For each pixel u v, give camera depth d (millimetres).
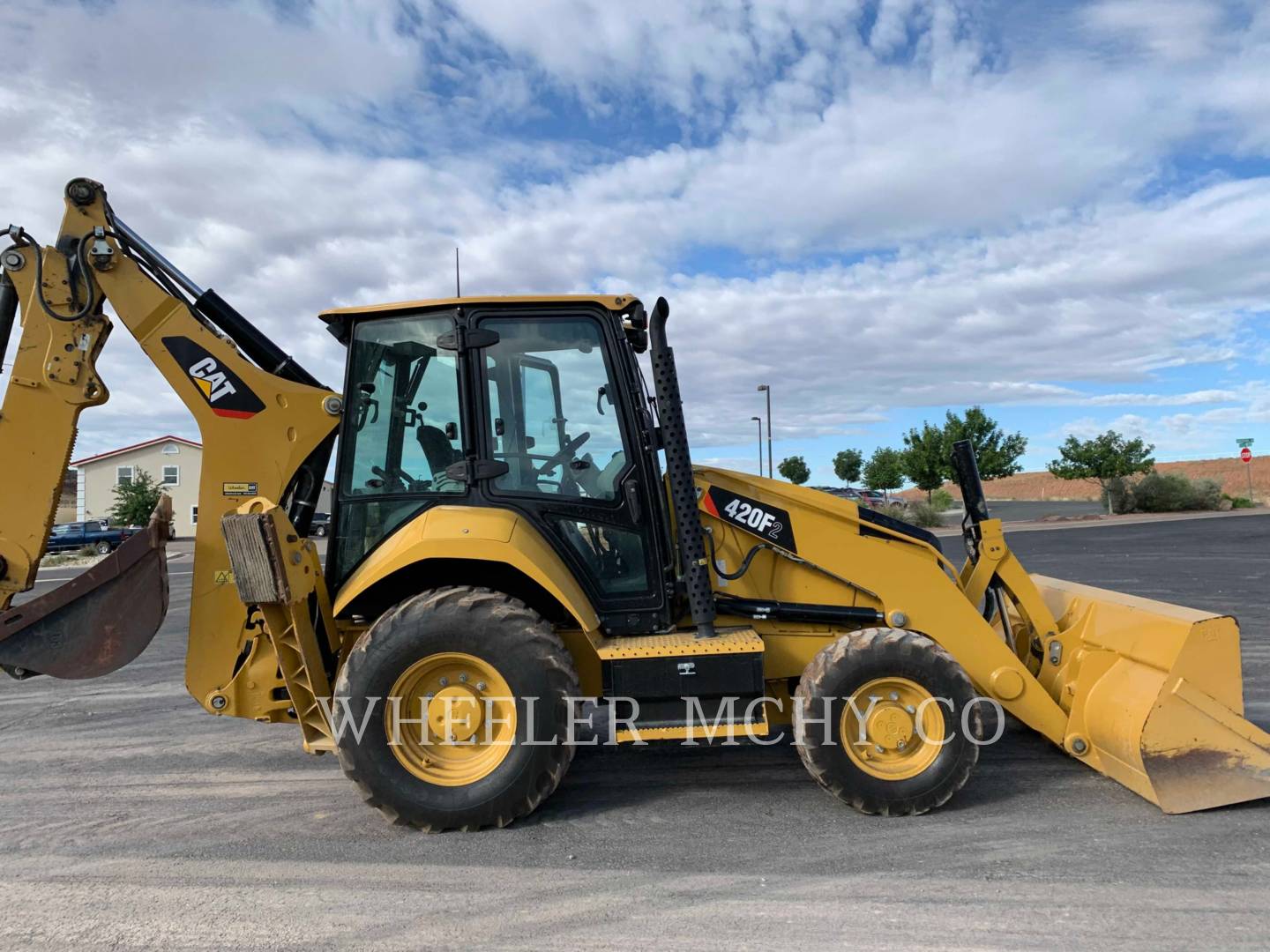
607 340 4188
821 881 3182
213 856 3529
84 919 2992
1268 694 5746
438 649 3711
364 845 3619
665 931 2830
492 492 4078
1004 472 31062
